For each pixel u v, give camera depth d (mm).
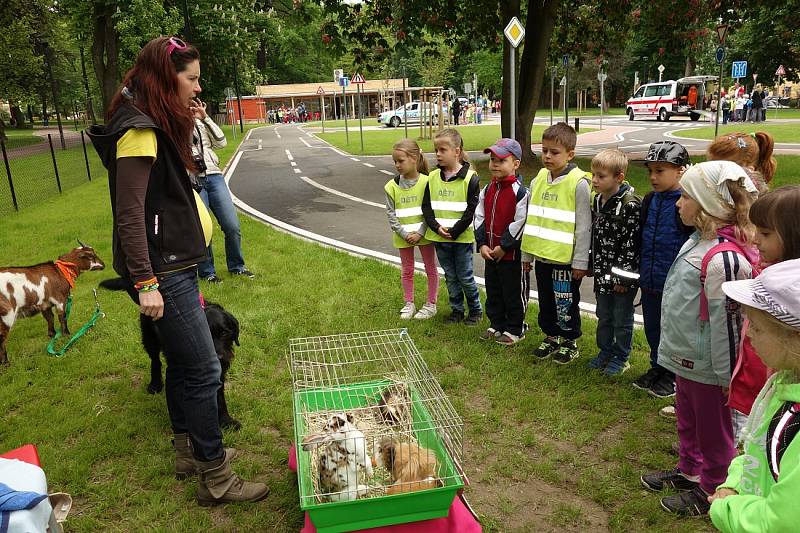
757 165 4121
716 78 38625
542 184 4777
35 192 15227
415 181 5668
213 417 3066
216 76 36156
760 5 15188
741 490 1774
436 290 5875
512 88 7629
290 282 7020
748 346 2340
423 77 57688
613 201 4277
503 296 5215
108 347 5234
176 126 2781
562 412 4051
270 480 3387
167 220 2795
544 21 15562
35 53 37312
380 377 4301
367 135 33406
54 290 5363
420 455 2906
